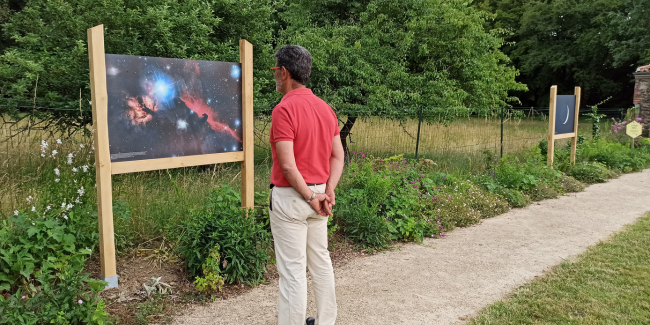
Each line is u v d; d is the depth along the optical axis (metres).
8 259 2.90
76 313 2.66
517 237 5.04
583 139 11.36
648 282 3.67
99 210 3.23
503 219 5.87
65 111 6.28
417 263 4.18
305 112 2.38
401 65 9.38
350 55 9.16
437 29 9.72
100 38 3.15
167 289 3.33
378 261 4.23
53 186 3.67
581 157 10.34
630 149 11.66
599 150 10.61
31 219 3.36
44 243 3.11
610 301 3.31
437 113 8.90
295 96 2.42
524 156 9.59
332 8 10.56
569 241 4.86
